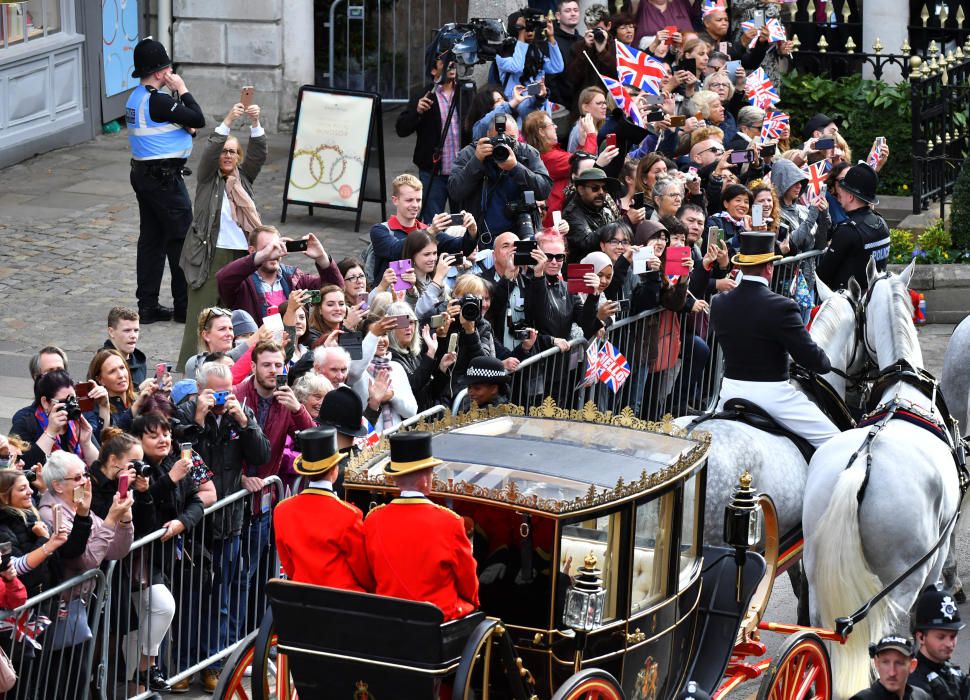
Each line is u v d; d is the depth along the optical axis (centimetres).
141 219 5506
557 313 4212
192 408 3469
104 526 3109
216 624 3547
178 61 8056
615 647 2664
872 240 4953
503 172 4841
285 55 8056
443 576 2494
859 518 3228
